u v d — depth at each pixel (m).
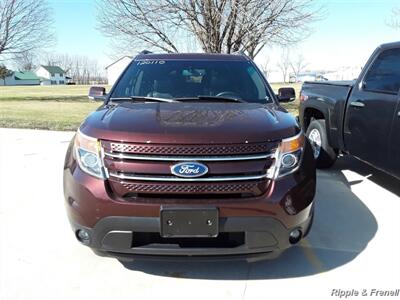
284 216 2.75
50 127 10.75
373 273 3.14
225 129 2.80
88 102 23.92
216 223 2.63
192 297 2.83
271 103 3.85
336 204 4.62
